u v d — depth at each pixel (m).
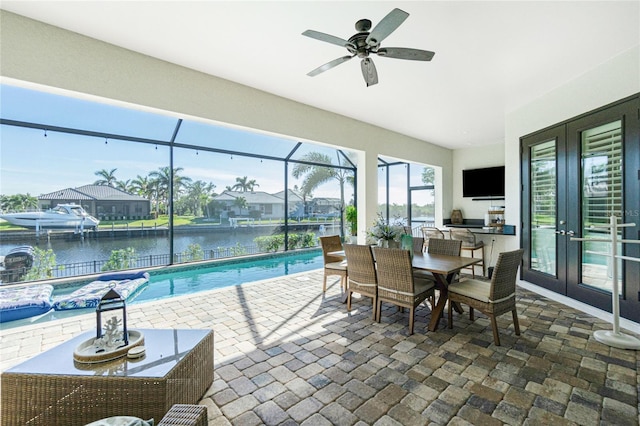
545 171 4.30
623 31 2.75
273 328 3.04
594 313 3.35
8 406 1.50
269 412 1.79
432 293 3.20
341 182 8.99
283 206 7.55
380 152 6.16
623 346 2.54
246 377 2.15
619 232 3.09
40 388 1.50
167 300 3.95
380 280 3.15
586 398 1.88
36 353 2.55
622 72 3.12
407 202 8.77
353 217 8.55
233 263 6.61
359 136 5.72
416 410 1.78
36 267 4.53
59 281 4.57
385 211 9.19
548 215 4.23
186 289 4.97
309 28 2.81
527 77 3.76
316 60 3.44
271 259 7.25
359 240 5.86
